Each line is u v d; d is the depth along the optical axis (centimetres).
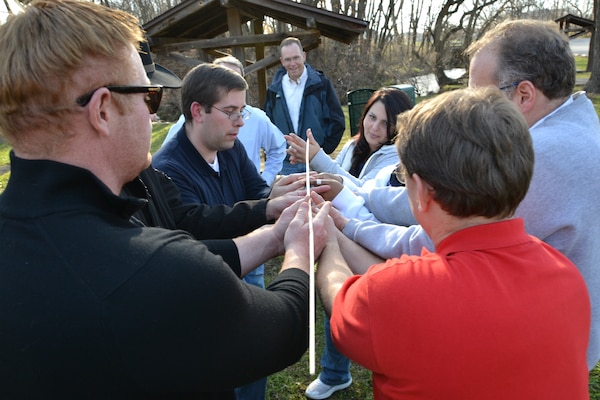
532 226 122
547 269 91
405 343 88
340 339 99
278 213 174
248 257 143
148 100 98
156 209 144
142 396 82
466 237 93
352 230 151
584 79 1798
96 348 77
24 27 83
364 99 475
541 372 86
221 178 230
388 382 93
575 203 120
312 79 481
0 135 89
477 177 86
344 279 119
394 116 260
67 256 80
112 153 93
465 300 86
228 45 733
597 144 124
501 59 129
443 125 90
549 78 125
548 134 123
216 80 206
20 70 81
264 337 92
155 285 79
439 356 85
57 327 77
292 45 468
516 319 85
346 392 265
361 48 1786
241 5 721
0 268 81
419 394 88
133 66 94
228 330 85
